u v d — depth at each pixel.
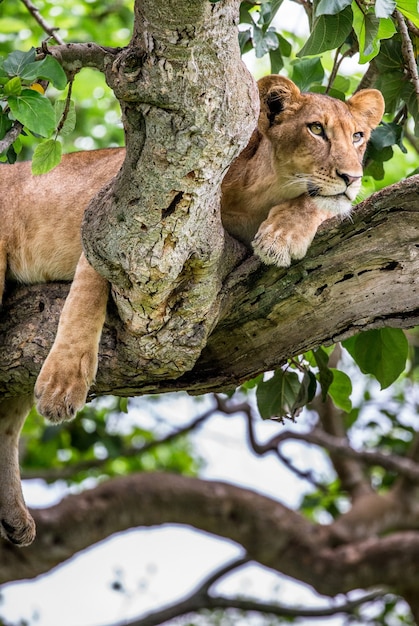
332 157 7.70
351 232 6.84
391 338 7.93
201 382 7.25
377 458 14.05
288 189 7.80
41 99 6.36
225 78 5.53
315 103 7.91
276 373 8.27
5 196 8.17
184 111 5.55
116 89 5.57
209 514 13.24
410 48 7.41
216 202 6.18
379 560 13.38
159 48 5.35
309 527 13.70
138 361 6.91
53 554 12.48
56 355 6.73
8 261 8.09
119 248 6.18
